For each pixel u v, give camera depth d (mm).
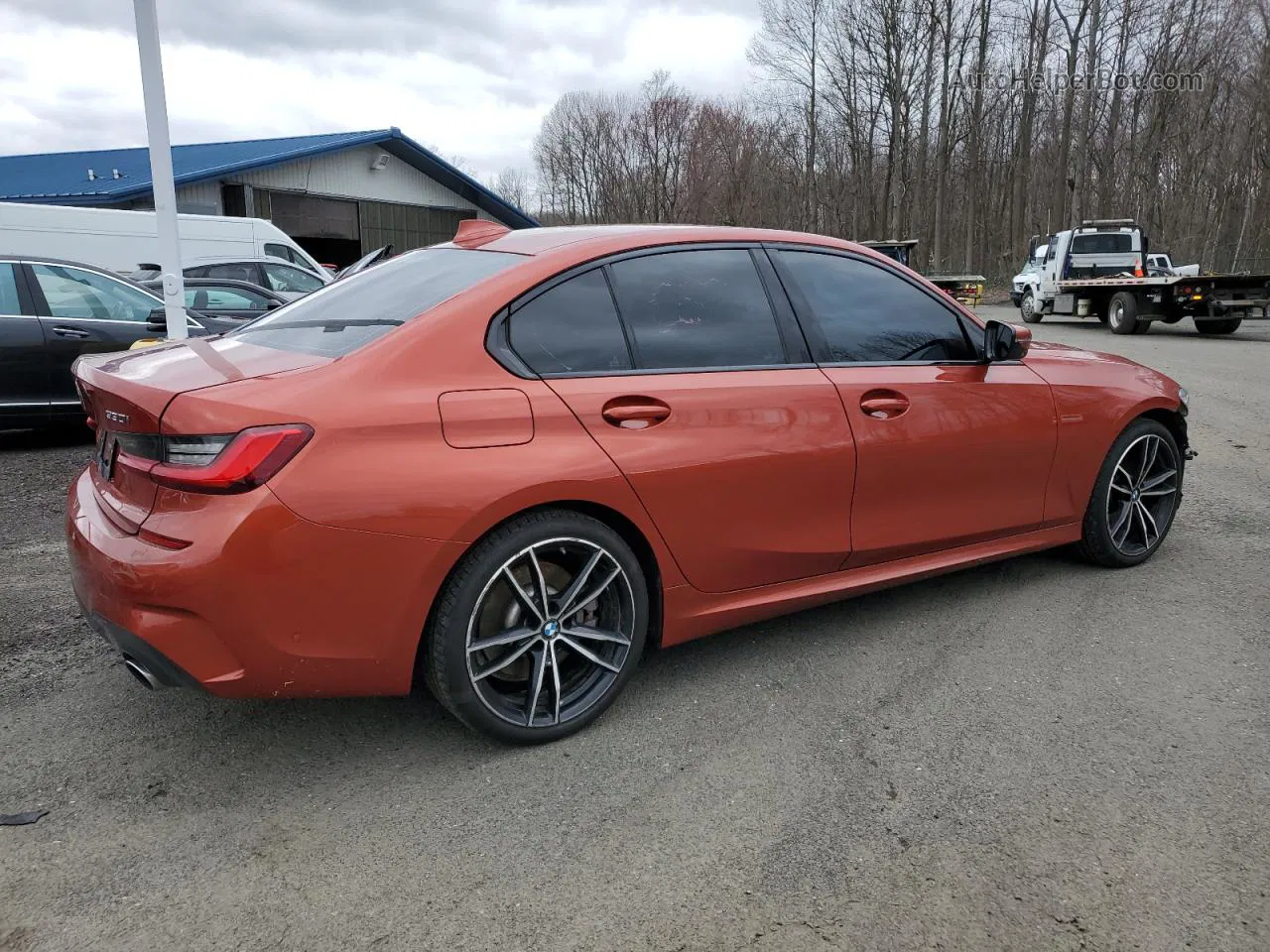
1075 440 3949
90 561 2418
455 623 2531
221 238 14281
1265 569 4289
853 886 2150
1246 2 36906
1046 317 24422
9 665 3299
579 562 2787
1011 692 3111
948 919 2037
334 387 2391
